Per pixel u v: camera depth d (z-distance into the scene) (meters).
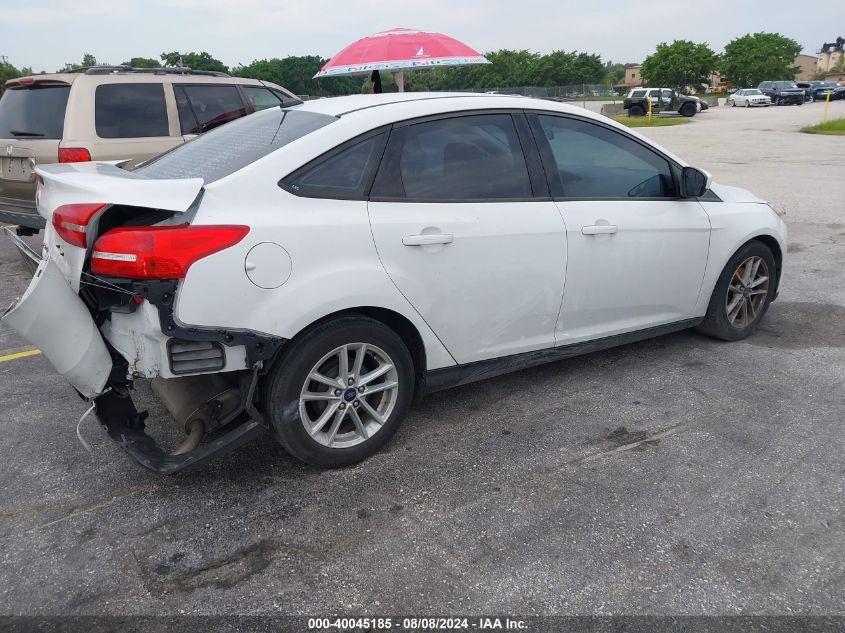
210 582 2.49
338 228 2.93
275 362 2.92
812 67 130.12
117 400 2.94
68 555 2.63
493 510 2.89
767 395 3.95
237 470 3.21
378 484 3.09
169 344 2.64
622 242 3.87
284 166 2.90
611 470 3.19
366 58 9.60
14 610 2.36
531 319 3.64
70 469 3.25
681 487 3.04
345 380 3.08
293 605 2.38
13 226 8.07
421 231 3.16
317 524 2.81
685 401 3.89
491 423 3.66
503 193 3.49
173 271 2.55
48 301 2.57
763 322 5.20
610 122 3.96
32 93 6.49
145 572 2.54
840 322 5.16
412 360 3.36
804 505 2.90
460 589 2.44
